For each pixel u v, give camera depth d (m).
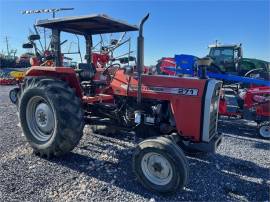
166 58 10.36
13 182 3.04
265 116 5.62
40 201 2.71
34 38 4.58
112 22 3.96
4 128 5.22
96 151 4.09
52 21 3.94
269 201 2.91
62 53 4.39
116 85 3.90
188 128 3.29
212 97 3.22
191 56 8.67
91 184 3.09
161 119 3.54
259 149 4.69
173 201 2.84
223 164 3.88
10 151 3.97
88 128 5.29
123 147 4.29
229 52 12.15
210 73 7.62
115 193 2.93
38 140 3.84
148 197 2.90
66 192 2.89
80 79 4.28
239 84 8.06
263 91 5.73
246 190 3.14
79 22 3.97
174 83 3.41
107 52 5.01
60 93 3.57
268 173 3.63
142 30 3.10
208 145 3.27
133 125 3.79
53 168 3.45
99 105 4.07
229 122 6.38
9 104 8.19
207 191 3.07
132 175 3.35
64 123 3.49
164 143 2.91
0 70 16.38
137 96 3.46
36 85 3.75
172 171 2.85
